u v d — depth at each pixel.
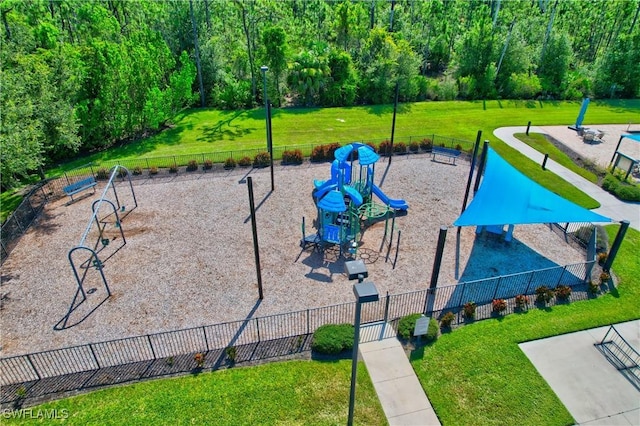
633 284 16.25
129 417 11.09
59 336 13.74
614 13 59.84
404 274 16.62
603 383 12.18
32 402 11.54
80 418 11.09
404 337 13.42
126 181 24.61
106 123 29.53
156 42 35.62
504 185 17.09
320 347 12.87
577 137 34.25
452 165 27.14
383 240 18.81
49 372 12.42
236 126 36.00
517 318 14.47
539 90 46.38
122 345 13.33
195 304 15.05
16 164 18.44
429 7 62.88
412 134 33.97
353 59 46.34
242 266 17.06
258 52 41.34
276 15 53.25
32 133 19.56
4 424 10.97
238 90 41.44
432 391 11.80
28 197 21.39
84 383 12.06
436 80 49.78
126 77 29.52
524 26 55.91
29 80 21.75
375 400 11.55
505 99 45.97
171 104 35.31
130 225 19.98
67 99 25.58
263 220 20.39
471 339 13.52
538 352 13.13
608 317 14.57
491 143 31.89
